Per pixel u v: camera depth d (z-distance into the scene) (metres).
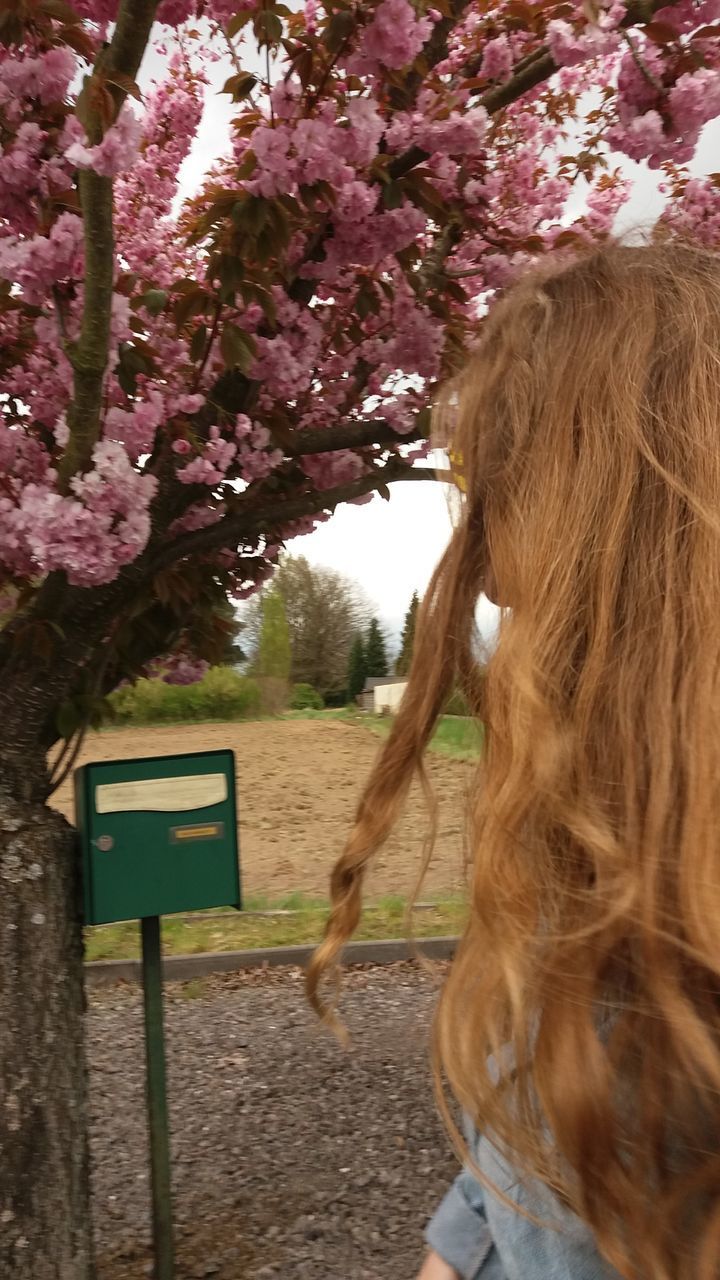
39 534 1.70
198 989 4.83
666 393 0.52
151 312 1.94
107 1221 2.75
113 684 2.48
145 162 2.78
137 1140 3.29
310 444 2.32
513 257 2.53
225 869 2.23
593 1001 0.45
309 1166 3.08
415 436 2.38
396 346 2.46
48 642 1.88
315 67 2.00
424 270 2.60
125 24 1.43
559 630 0.50
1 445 2.09
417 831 8.11
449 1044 0.50
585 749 0.47
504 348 0.60
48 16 1.60
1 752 1.99
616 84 2.18
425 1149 3.17
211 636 2.66
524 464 0.54
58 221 1.73
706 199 2.68
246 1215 2.78
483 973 0.50
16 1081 1.87
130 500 1.73
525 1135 0.46
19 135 1.67
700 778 0.43
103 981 4.90
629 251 0.62
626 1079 0.43
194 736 15.85
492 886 0.49
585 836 0.46
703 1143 0.41
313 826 8.88
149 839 2.14
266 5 1.79
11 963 1.89
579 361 0.55
